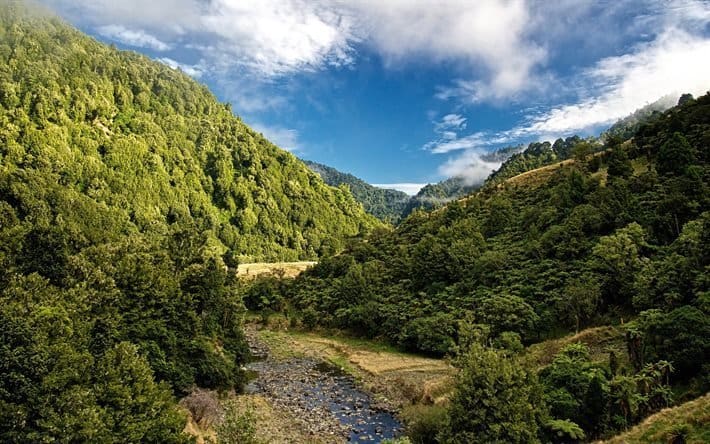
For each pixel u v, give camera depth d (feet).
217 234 588.09
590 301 177.58
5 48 592.60
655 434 82.23
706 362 105.91
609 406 101.65
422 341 218.18
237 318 199.93
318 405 159.22
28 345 75.56
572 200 275.80
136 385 88.07
